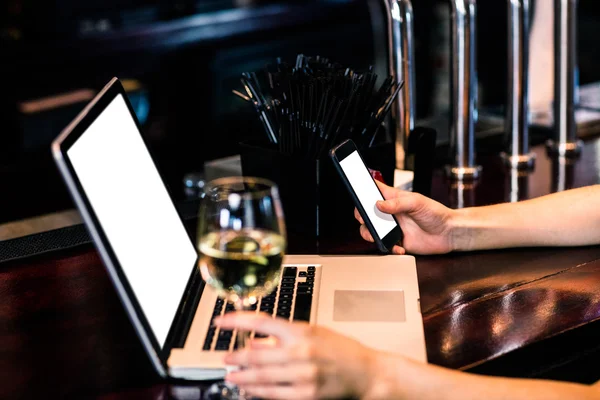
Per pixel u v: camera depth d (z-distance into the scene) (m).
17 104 3.72
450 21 1.75
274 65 1.54
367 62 4.91
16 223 1.62
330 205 1.45
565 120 1.97
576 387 1.01
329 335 0.93
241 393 0.97
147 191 1.17
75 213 1.70
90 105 1.06
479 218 1.39
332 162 1.42
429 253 1.38
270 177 1.49
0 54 3.64
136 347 1.09
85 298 1.24
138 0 4.26
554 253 1.39
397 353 1.02
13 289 1.28
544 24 2.22
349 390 0.91
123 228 1.02
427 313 1.17
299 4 4.59
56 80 3.84
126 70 4.05
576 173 1.83
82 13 4.09
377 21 4.15
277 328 0.91
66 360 1.06
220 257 0.99
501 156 1.95
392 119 1.70
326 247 1.42
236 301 1.05
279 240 1.01
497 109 2.41
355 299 1.17
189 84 4.27
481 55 3.55
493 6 3.47
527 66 1.84
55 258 1.40
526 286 1.25
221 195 1.01
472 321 1.14
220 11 4.48
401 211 1.32
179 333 1.06
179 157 4.30
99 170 1.01
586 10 3.71
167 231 1.19
